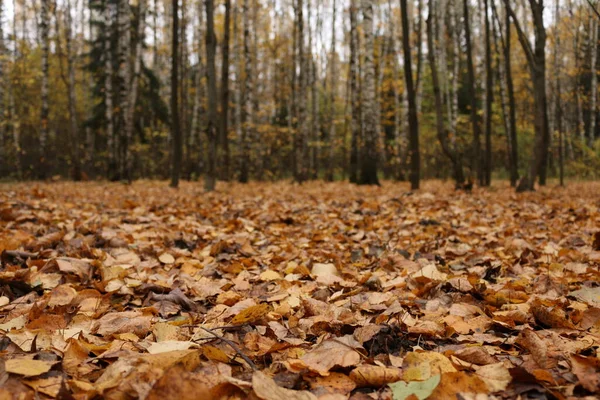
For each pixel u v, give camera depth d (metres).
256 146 24.89
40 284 2.73
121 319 2.19
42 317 2.06
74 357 1.68
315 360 1.71
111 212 6.77
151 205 7.80
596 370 1.56
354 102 18.75
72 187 13.74
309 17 24.50
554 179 20.45
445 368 1.61
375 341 1.95
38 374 1.42
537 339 1.77
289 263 3.61
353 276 3.27
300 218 6.45
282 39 29.03
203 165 27.48
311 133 31.00
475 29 30.27
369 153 16.08
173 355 1.58
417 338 2.07
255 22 25.02
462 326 2.15
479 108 29.42
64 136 30.72
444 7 23.41
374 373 1.57
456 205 7.93
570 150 24.41
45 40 19.14
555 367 1.66
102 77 24.41
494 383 1.51
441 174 27.08
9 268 3.01
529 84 25.61
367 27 15.21
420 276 2.97
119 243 4.13
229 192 11.74
